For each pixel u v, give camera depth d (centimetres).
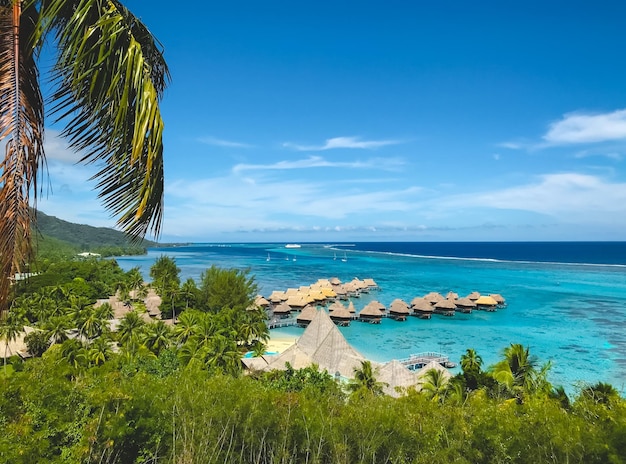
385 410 943
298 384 2111
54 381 862
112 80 360
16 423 747
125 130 384
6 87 369
